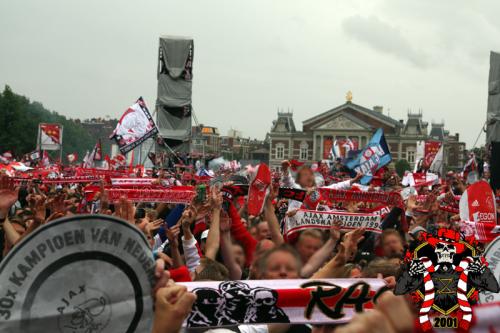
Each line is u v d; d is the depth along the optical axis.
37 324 2.35
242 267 5.43
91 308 2.41
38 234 2.35
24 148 75.00
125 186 9.27
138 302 2.46
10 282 2.32
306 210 6.36
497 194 11.56
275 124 139.75
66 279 2.38
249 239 5.87
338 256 4.06
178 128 33.31
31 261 2.34
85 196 8.52
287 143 139.25
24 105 81.81
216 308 3.50
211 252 5.01
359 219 6.35
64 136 108.31
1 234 4.73
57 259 2.37
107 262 2.43
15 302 2.32
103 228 2.42
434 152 29.12
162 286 2.50
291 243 6.29
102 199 6.02
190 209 5.09
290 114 140.50
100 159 32.28
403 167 124.88
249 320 3.52
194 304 3.48
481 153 27.48
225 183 6.48
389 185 13.03
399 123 140.75
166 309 2.46
